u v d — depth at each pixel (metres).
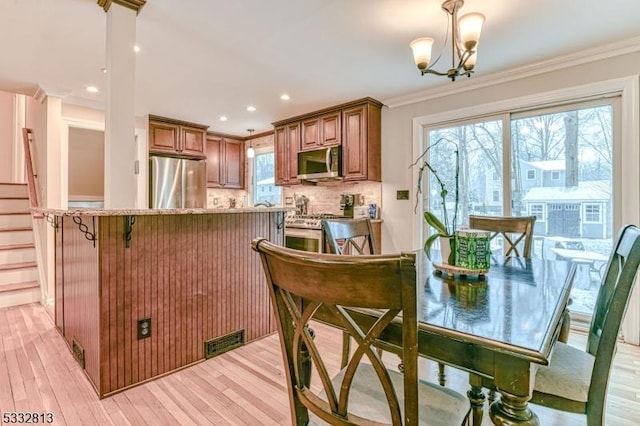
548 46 2.57
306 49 2.62
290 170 4.63
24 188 4.55
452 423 0.93
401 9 2.07
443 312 1.01
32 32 2.36
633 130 2.52
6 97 5.31
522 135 3.12
